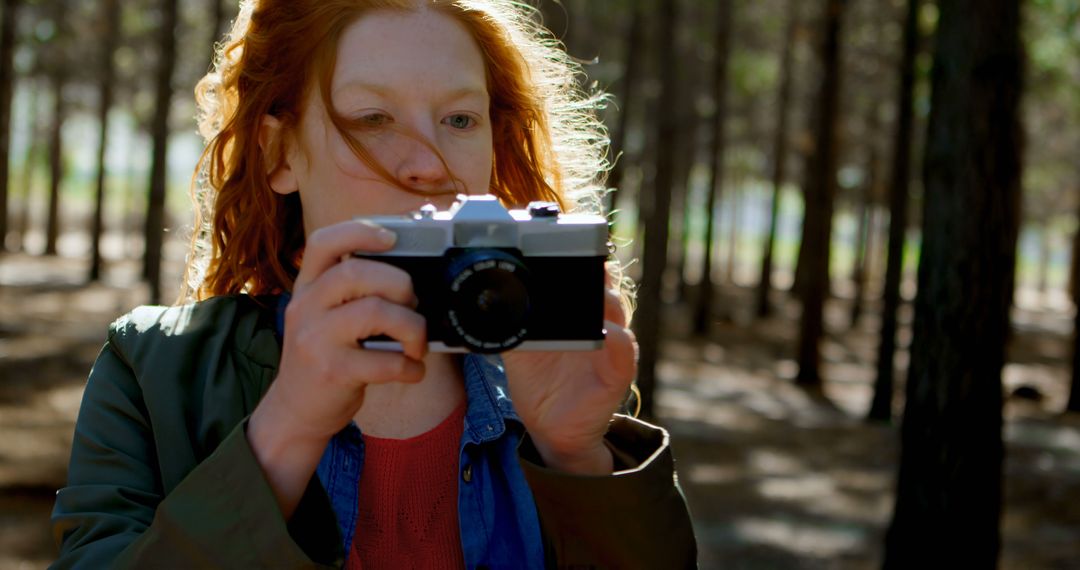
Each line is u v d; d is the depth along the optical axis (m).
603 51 24.45
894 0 21.42
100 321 21.34
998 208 5.79
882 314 17.52
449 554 1.46
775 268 59.09
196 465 1.35
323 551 1.24
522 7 1.74
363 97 1.39
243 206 1.54
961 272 5.81
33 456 9.88
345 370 1.14
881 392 17.38
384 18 1.42
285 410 1.18
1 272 30.58
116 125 50.09
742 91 28.22
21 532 7.68
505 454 1.51
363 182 1.39
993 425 5.89
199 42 29.09
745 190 54.12
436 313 1.16
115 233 55.38
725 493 11.30
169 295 27.73
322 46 1.40
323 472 1.40
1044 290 58.31
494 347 1.17
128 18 30.47
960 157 5.77
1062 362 28.66
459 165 1.44
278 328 1.46
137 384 1.43
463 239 1.17
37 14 27.92
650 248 11.96
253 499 1.17
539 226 1.19
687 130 24.06
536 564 1.46
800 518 10.38
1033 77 20.50
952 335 5.84
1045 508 11.13
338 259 1.18
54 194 38.06
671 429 14.87
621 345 1.26
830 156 20.59
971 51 5.72
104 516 1.29
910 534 6.01
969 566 5.88
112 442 1.38
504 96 1.62
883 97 27.31
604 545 1.33
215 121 1.71
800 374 21.20
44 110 40.91
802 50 29.48
